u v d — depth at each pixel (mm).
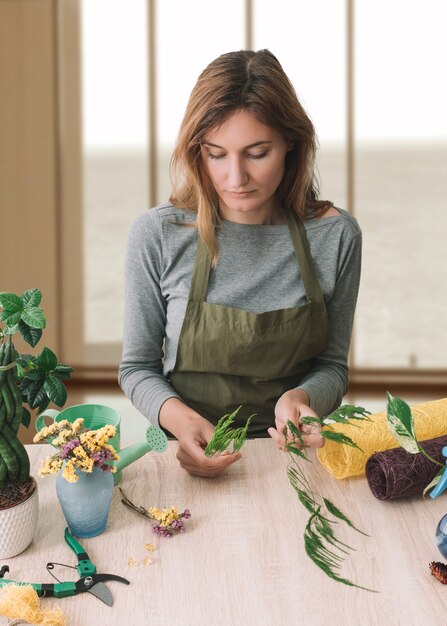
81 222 4270
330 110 4094
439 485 1218
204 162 1604
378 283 4270
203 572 1176
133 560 1194
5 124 4172
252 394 1730
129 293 1743
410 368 4336
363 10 3996
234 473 1452
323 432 1274
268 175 1528
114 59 4117
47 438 1242
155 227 1707
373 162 4145
